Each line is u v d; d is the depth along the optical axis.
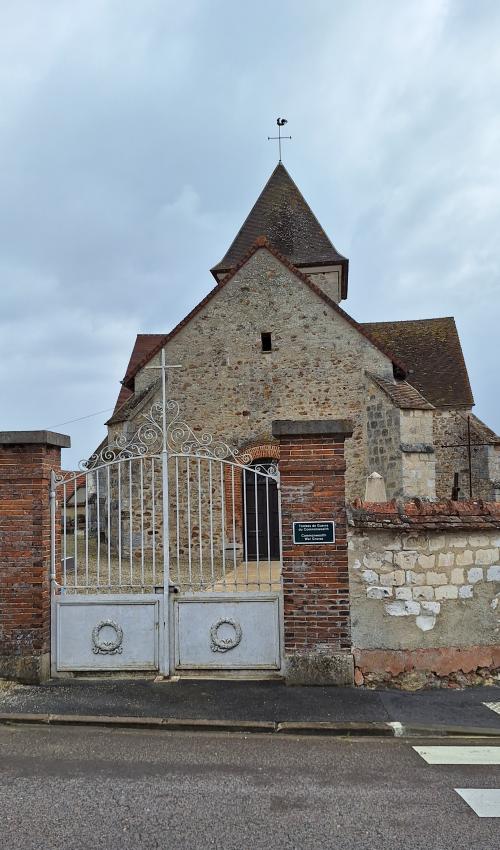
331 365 16.84
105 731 5.90
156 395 17.16
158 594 7.29
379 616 7.05
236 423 16.97
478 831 3.96
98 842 3.83
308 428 7.09
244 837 3.89
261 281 17.28
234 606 7.20
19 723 6.08
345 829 3.99
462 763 5.10
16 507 7.32
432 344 23.62
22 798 4.44
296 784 4.68
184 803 4.36
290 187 23.41
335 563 7.05
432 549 7.14
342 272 22.86
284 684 6.98
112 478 15.84
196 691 6.77
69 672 7.28
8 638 7.18
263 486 15.72
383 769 4.98
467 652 7.09
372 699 6.54
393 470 15.76
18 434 7.28
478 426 21.08
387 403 16.02
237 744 5.56
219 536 15.44
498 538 7.32
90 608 7.34
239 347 17.17
